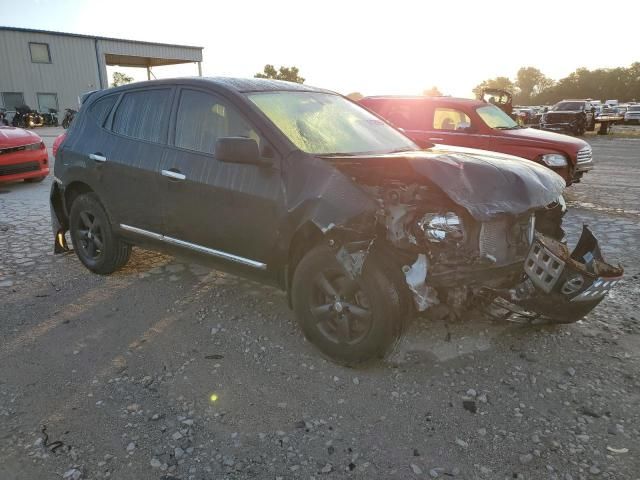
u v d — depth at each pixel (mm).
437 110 9180
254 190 3475
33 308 4223
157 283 4754
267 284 3715
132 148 4328
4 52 34000
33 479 2359
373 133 4172
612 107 44656
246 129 3619
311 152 3479
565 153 8312
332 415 2812
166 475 2381
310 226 3244
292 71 55469
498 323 3758
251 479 2354
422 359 3359
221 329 3830
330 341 3301
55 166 5078
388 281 2996
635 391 2996
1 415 2822
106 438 2633
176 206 4000
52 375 3221
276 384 3113
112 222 4621
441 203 3070
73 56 36750
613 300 4309
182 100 4090
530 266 3152
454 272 3006
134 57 39750
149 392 3031
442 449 2543
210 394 3012
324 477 2369
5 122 30516
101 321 3980
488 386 3061
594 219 7348
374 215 2971
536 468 2404
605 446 2543
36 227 6855
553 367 3260
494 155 3881
